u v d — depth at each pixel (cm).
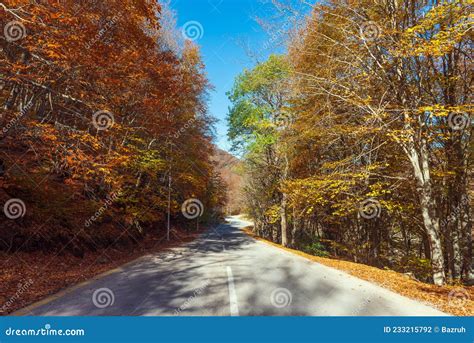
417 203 1319
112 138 1118
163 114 1395
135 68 1045
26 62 871
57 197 1089
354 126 1154
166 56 1347
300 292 638
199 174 2461
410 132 927
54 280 731
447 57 1157
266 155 2400
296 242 2614
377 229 1809
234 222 7712
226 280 748
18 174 971
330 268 1017
